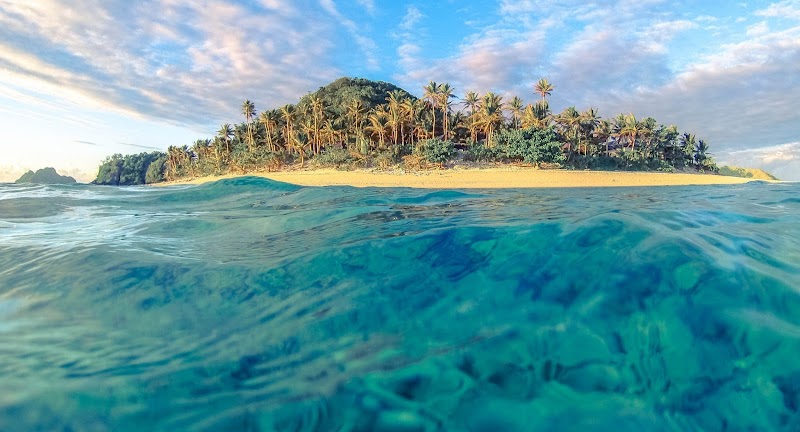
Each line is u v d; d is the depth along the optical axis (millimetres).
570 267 2117
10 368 1539
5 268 2830
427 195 8242
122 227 4660
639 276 1887
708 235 2443
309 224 4391
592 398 1350
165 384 1435
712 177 39406
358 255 2777
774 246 2309
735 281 1792
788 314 1593
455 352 1589
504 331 1696
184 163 78812
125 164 110000
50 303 2184
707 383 1368
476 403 1341
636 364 1462
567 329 1657
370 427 1247
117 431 1212
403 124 54375
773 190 8859
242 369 1528
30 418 1257
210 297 2219
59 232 4336
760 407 1271
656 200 6316
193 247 3443
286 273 2545
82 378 1471
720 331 1523
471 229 3186
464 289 2088
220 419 1258
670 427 1251
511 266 2277
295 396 1369
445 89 53250
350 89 87875
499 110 51281
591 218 2957
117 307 2121
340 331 1792
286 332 1804
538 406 1320
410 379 1452
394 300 2049
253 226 4512
